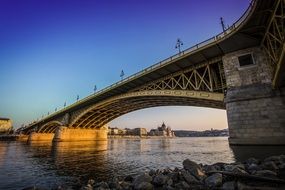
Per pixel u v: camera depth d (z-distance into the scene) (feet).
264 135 76.07
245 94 84.38
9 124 579.89
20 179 55.26
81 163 84.02
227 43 91.91
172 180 32.35
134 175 40.52
